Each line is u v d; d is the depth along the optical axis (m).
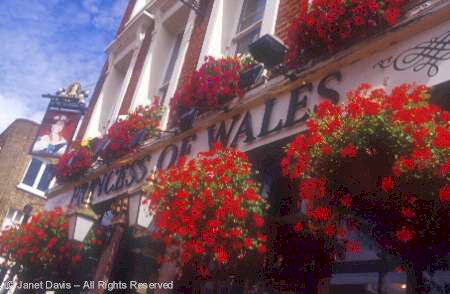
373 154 2.71
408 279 3.00
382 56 3.83
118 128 7.83
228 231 3.73
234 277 4.57
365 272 3.34
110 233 6.64
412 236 2.66
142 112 7.88
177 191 4.12
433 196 2.50
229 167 4.07
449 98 3.39
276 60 4.77
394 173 2.57
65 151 10.77
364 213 2.88
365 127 2.71
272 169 4.98
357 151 2.72
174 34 10.39
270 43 4.74
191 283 5.21
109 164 8.13
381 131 2.65
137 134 7.41
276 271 4.11
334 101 4.05
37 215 7.90
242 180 4.05
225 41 7.73
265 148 4.79
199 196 3.91
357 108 2.85
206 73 5.84
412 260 2.92
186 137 6.32
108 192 7.84
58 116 11.21
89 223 6.69
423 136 2.53
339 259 3.62
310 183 2.90
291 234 4.12
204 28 8.16
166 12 10.38
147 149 7.15
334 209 2.94
